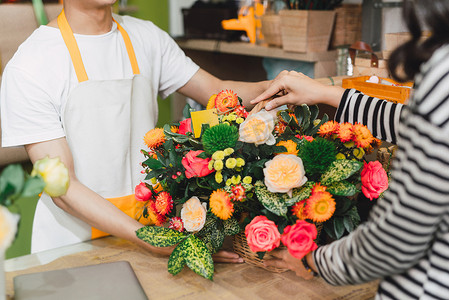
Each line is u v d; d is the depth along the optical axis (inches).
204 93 67.2
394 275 29.5
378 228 26.8
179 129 43.1
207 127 40.6
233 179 37.8
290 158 36.1
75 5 53.9
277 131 43.0
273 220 37.6
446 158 23.6
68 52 54.7
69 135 55.5
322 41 100.0
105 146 57.7
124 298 35.9
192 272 41.1
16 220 28.6
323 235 40.9
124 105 58.1
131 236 45.0
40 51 53.4
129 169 60.7
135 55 60.6
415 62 27.0
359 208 42.8
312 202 35.6
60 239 55.9
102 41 56.8
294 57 101.5
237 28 118.6
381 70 69.2
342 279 31.1
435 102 24.0
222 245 44.5
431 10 25.6
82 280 38.3
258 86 62.8
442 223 26.9
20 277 38.7
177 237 40.4
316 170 37.1
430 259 27.9
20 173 28.0
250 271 41.2
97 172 57.9
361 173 39.2
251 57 130.5
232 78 135.5
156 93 65.7
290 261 37.0
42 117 52.2
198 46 126.6
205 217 38.8
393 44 66.4
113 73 58.0
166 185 42.0
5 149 92.0
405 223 25.4
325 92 50.7
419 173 24.4
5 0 98.1
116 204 57.2
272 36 108.7
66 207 49.8
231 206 37.2
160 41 64.6
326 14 98.0
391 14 88.4
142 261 43.1
